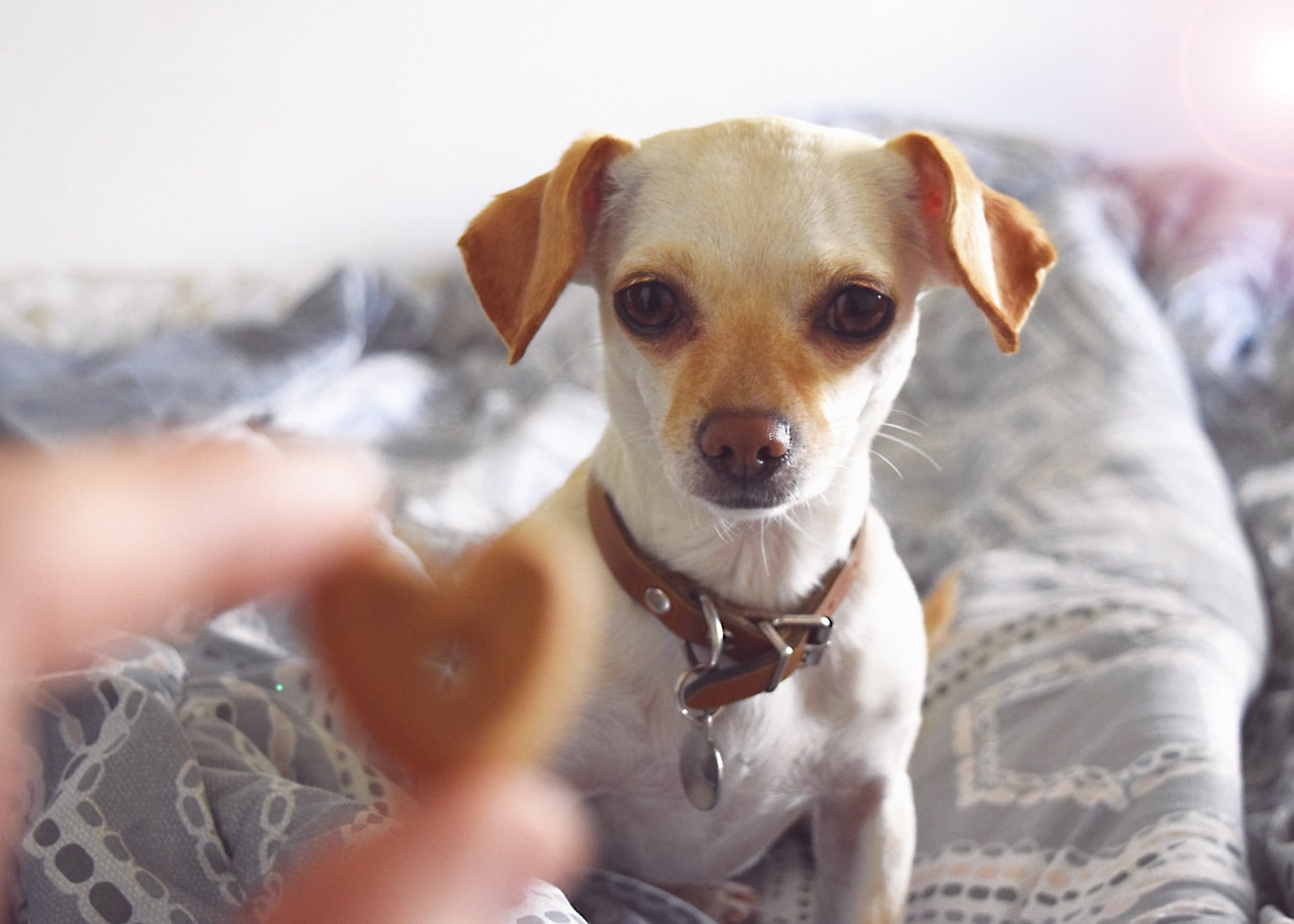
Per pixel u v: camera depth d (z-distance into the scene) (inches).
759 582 13.8
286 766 14.7
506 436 25.2
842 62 41.1
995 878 15.0
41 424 22.1
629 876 15.8
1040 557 21.1
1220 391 30.2
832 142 13.7
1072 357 27.9
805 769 14.5
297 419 26.4
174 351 26.9
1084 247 31.0
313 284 35.6
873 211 13.5
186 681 15.8
